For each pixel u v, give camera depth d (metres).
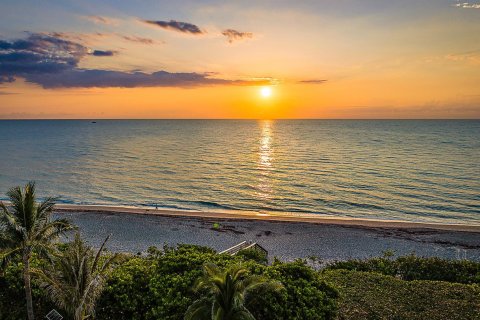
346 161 73.31
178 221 32.97
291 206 42.38
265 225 32.09
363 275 17.61
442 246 27.42
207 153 90.00
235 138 140.25
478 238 28.98
